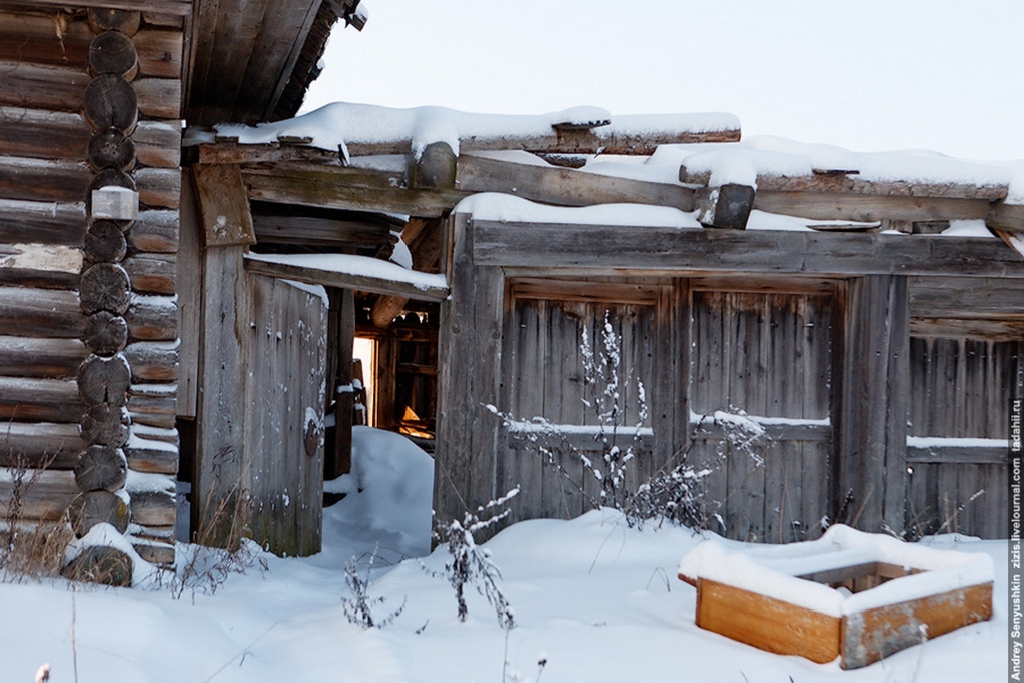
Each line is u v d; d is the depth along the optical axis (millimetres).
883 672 3682
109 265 5117
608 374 7477
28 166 5121
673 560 6262
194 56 6422
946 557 4555
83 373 5074
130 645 3549
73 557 4902
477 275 7031
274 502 7203
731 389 7566
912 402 7781
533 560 6414
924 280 7465
